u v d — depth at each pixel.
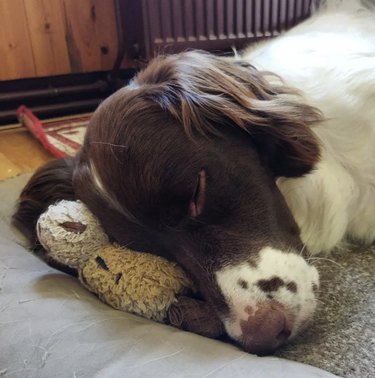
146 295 0.29
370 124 0.40
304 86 0.40
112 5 0.85
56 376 0.23
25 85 0.85
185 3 0.74
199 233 0.29
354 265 0.36
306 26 0.52
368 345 0.27
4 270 0.32
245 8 0.77
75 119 0.83
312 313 0.28
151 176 0.30
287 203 0.36
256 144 0.33
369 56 0.42
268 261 0.29
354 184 0.40
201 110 0.31
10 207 0.44
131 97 0.33
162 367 0.23
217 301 0.28
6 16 0.79
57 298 0.29
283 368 0.23
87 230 0.32
